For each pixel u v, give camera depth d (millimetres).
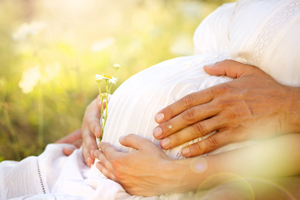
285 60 1023
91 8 3850
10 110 2480
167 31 3615
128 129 1111
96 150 1180
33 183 1187
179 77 1183
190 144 1027
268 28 1053
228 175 951
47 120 2453
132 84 1241
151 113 1091
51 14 3326
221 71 1168
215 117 1000
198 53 1640
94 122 1294
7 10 3654
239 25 1164
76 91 2549
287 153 949
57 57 2766
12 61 2914
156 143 1075
